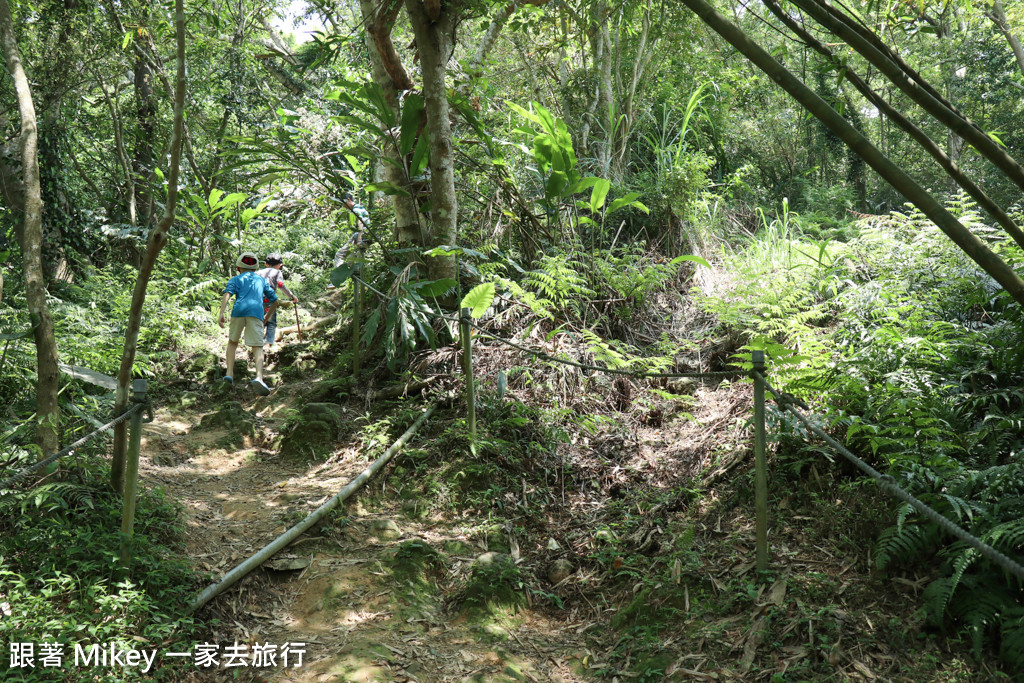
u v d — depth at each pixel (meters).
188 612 3.56
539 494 4.95
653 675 3.24
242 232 10.30
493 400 5.67
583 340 6.29
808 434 4.43
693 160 8.25
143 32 8.13
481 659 3.50
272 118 12.55
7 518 3.85
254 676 3.28
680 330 6.75
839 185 11.38
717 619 3.48
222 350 7.72
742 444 4.77
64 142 9.77
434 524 4.68
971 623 2.99
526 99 9.45
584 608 4.01
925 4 4.13
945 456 3.57
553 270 6.29
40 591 3.36
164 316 7.52
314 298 9.16
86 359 5.78
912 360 4.44
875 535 3.60
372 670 3.30
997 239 5.66
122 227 9.64
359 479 4.91
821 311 5.91
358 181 8.29
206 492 4.99
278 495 4.91
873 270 5.98
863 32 3.02
